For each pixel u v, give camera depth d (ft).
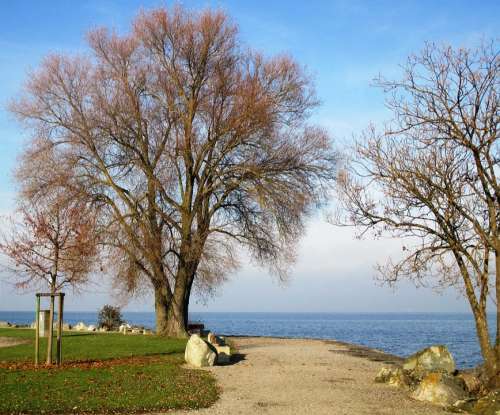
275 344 94.32
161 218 93.50
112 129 91.50
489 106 49.49
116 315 128.47
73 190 87.04
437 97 51.03
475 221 49.06
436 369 55.42
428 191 50.96
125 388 46.55
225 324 360.28
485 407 42.52
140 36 93.30
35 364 57.88
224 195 95.30
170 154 92.07
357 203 53.42
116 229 87.66
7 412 38.17
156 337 93.30
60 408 39.65
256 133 91.15
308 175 94.63
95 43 92.38
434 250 50.42
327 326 316.19
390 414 41.68
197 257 91.66
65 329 123.54
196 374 55.83
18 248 60.34
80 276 67.87
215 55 93.40
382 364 68.80
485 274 50.29
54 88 91.09
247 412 40.75
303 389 50.39
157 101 94.73
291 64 96.17
